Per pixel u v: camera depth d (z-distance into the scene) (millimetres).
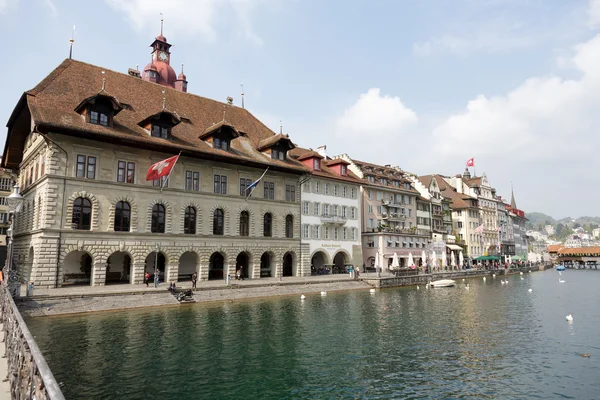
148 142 40094
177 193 43625
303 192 59531
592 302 40812
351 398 15359
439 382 17078
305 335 24391
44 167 38375
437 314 32625
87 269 43719
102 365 18000
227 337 23328
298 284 45594
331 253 62906
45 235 35062
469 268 90938
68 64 43469
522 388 16516
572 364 19547
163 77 81438
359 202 69500
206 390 15727
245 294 39500
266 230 52125
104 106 38688
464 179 124062
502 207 134750
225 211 47656
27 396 7480
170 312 30453
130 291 33500
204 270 45156
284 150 54281
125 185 39906
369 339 23875
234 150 49375
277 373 17781
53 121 35156
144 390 15484
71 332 23375
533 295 47000
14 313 11633
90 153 38219
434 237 89438
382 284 53656
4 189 79688
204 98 56094
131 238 39906
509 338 24594
